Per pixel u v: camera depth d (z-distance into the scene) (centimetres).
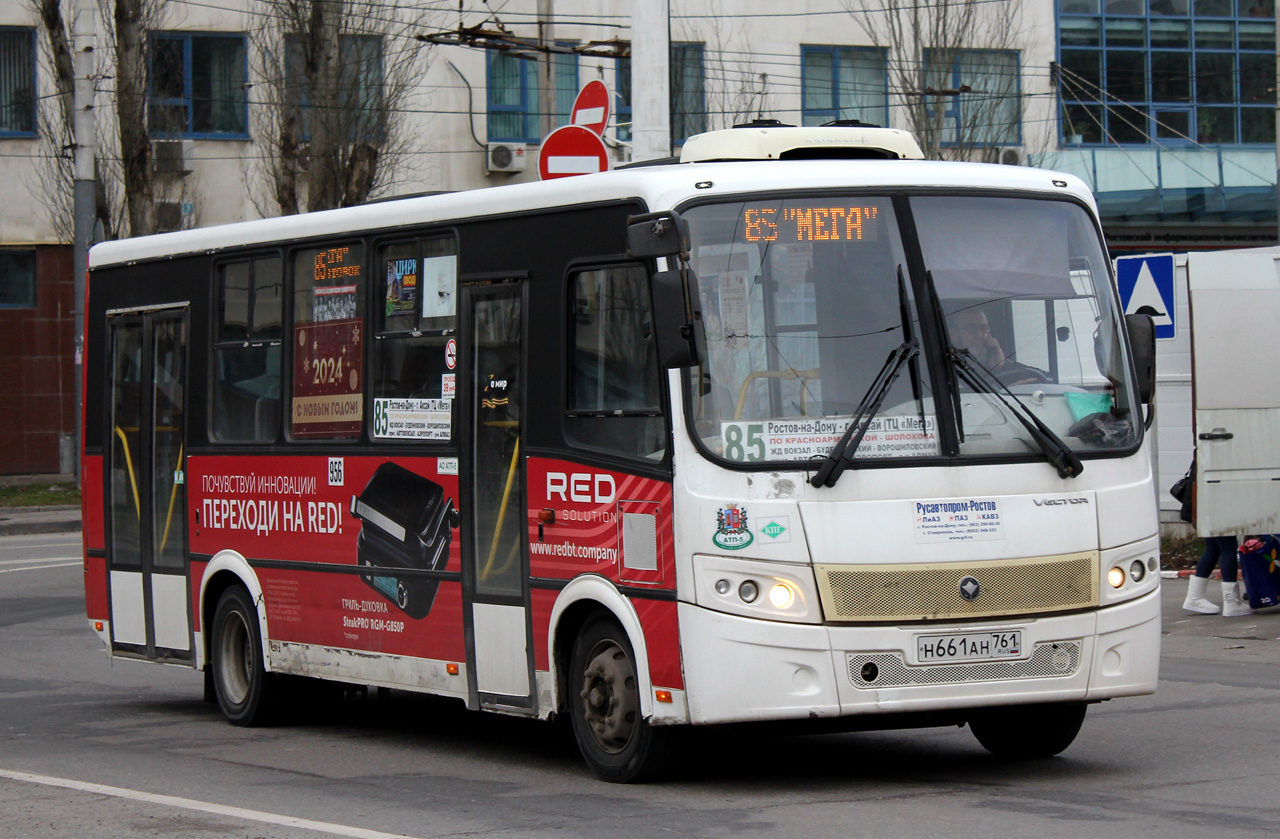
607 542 911
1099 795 862
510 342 995
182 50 3988
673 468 862
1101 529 888
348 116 3703
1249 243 4625
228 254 1263
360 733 1209
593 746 940
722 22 4225
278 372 1207
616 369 914
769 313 874
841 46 4312
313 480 1165
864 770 970
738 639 844
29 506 3450
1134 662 896
